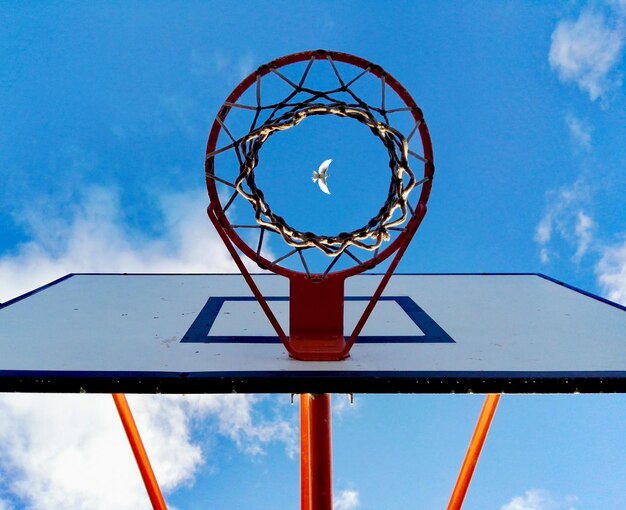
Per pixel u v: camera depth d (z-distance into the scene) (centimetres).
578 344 161
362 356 149
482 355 151
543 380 133
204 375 135
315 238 140
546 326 179
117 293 222
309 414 176
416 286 234
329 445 174
